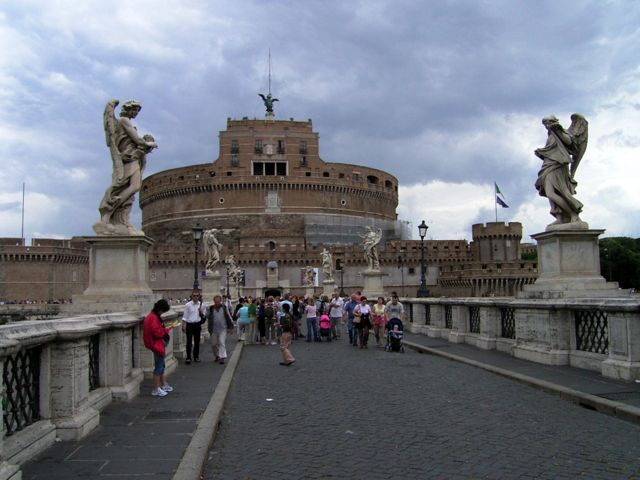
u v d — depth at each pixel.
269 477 6.88
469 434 8.61
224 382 13.34
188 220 128.62
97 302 12.58
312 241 122.75
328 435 8.80
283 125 132.38
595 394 10.37
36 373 7.66
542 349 14.75
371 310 25.30
